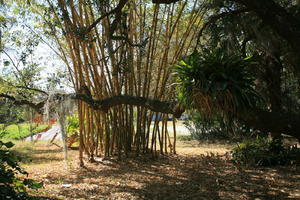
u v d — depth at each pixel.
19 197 3.26
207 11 7.12
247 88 3.05
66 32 5.58
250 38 6.22
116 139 7.23
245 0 3.80
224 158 7.20
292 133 3.04
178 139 11.47
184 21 7.99
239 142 9.52
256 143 7.35
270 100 6.98
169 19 7.66
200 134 11.18
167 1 4.20
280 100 7.01
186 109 3.30
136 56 7.08
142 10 7.52
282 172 5.75
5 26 6.11
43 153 8.44
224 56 3.17
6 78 6.40
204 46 5.88
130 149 7.70
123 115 7.11
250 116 3.02
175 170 6.02
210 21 5.21
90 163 6.72
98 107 3.59
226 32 5.61
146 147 7.71
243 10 4.95
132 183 5.05
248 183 5.04
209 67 3.07
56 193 4.34
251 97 3.08
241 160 6.58
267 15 3.79
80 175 5.65
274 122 3.01
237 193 4.50
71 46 6.24
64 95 4.45
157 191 4.59
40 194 4.12
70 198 4.11
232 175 5.58
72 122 9.63
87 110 6.75
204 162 6.80
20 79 6.35
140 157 7.20
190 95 3.12
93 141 7.08
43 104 5.21
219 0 5.58
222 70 3.03
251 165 6.29
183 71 3.19
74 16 5.86
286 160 6.41
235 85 2.97
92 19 6.20
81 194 4.36
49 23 5.89
